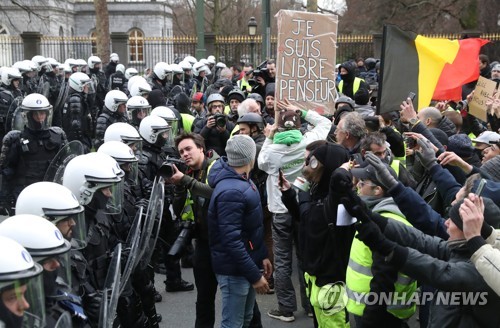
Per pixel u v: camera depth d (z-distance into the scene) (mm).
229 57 27219
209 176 4605
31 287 2588
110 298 3406
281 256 5922
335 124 7473
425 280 3004
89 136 12289
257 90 10219
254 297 4762
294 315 6137
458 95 6168
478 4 31062
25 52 31078
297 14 6578
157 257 6301
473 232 2885
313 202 4426
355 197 3320
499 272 2797
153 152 6301
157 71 14758
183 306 6391
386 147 4910
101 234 4141
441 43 6023
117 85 17750
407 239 3445
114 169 4082
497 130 7109
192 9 46188
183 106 10094
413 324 5691
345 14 37125
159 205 4555
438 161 4785
